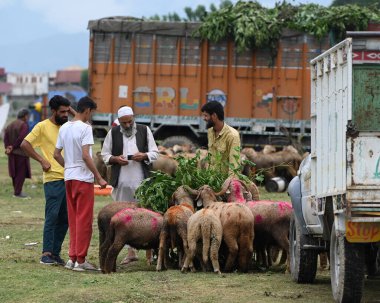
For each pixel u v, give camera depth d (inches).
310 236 490.0
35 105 2304.4
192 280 500.4
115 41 1237.1
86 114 546.9
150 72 1235.2
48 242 558.6
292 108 1218.0
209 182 570.3
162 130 1250.6
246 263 533.6
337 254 427.5
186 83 1229.7
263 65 1216.8
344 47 406.0
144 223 530.3
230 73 1222.9
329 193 422.6
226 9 1216.8
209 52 1224.8
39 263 561.6
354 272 407.5
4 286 476.1
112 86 1242.0
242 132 1225.4
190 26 1220.5
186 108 1232.8
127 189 580.7
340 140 404.2
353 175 389.4
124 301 437.7
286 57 1211.9
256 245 554.3
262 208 541.3
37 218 826.2
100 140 1255.5
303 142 1230.9
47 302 434.6
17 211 884.6
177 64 1229.7
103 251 536.4
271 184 1081.4
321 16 1203.9
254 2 1234.6
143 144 581.6
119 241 528.7
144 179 579.2
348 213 388.8
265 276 522.6
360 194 388.8
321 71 450.3
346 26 1190.3
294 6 1223.5
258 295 458.3
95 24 1234.6
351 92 393.1
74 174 537.6
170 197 570.6
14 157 1030.4
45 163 554.9
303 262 491.5
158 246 544.4
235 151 577.3
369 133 390.0
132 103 1240.2
